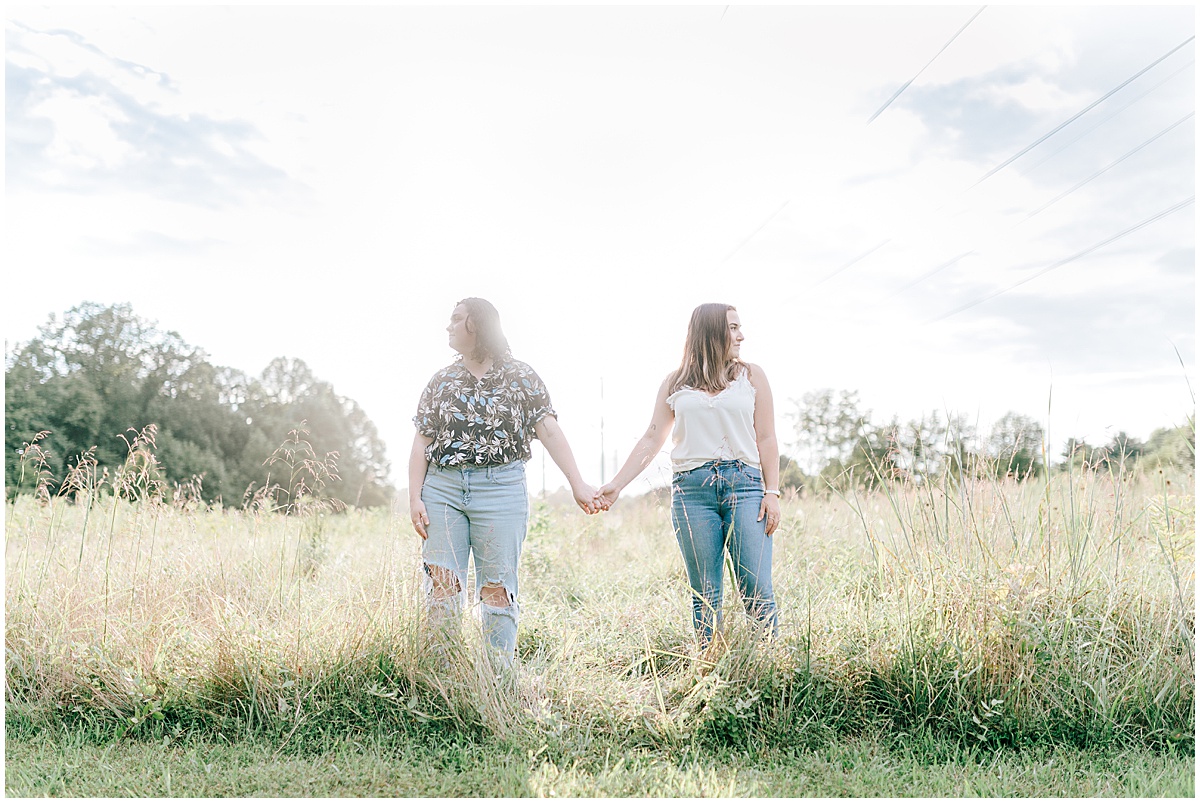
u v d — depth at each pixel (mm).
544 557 5570
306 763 2707
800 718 2922
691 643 3654
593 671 3248
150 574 4016
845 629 3301
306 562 4664
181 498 5547
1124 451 3865
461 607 3285
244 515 5590
